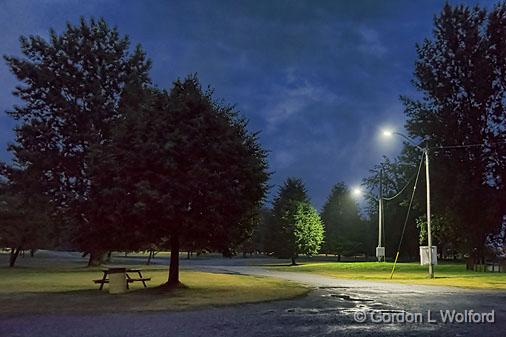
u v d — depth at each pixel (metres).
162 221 18.17
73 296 17.16
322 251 90.00
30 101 45.44
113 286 18.19
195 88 19.50
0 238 45.19
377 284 24.55
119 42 48.25
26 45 45.66
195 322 11.58
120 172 18.22
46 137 44.22
